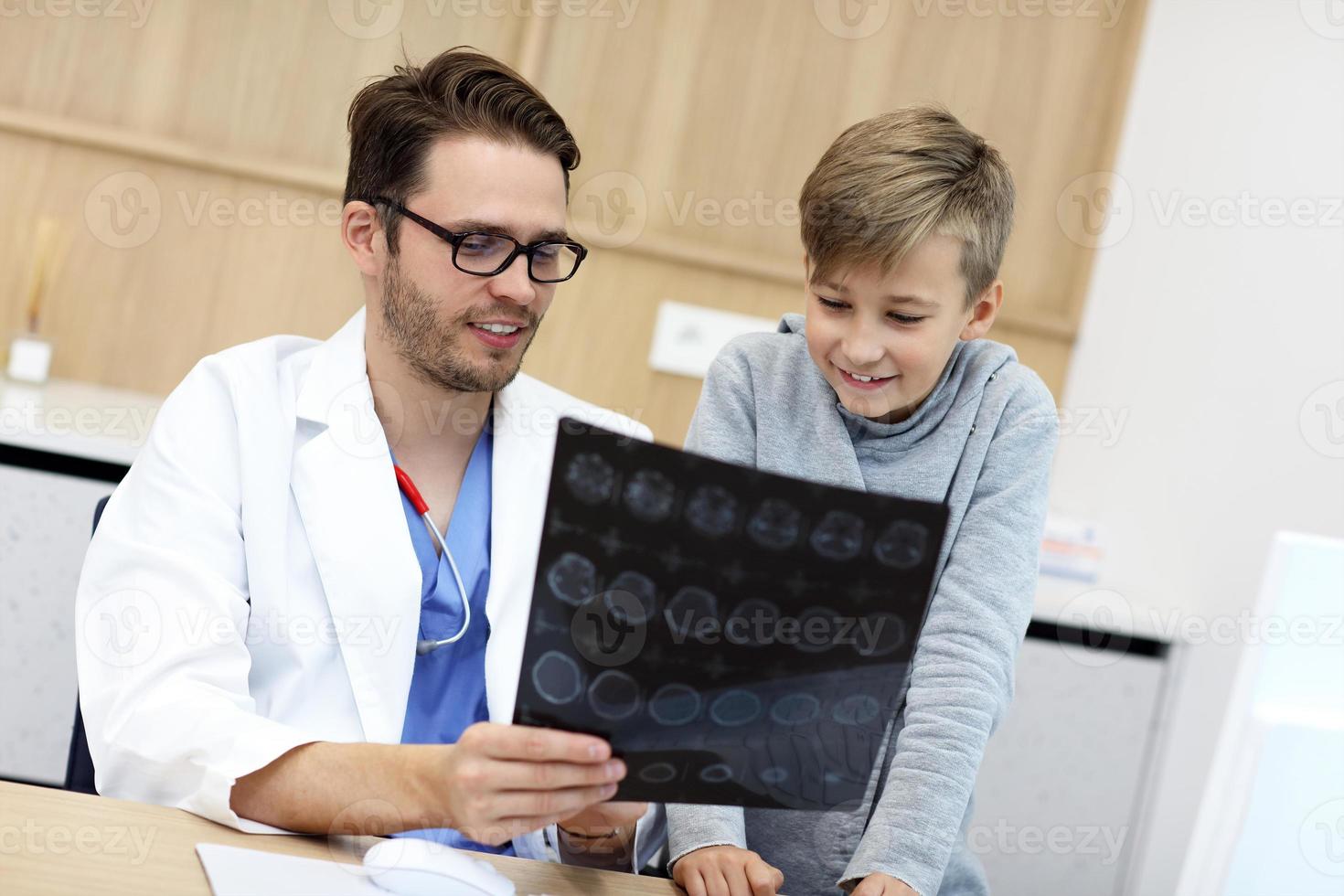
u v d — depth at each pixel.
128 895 0.72
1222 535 2.07
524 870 0.88
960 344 1.19
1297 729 0.75
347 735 1.08
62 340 2.32
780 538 0.74
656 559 0.74
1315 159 2.01
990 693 1.02
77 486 1.84
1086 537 2.24
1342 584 0.77
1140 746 2.12
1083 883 2.12
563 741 0.76
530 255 1.09
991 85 2.52
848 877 0.96
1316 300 1.96
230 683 1.00
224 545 1.08
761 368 1.20
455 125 1.08
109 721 0.97
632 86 2.43
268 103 2.35
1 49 2.25
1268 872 0.76
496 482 1.18
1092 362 2.50
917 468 1.13
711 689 0.76
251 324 2.37
